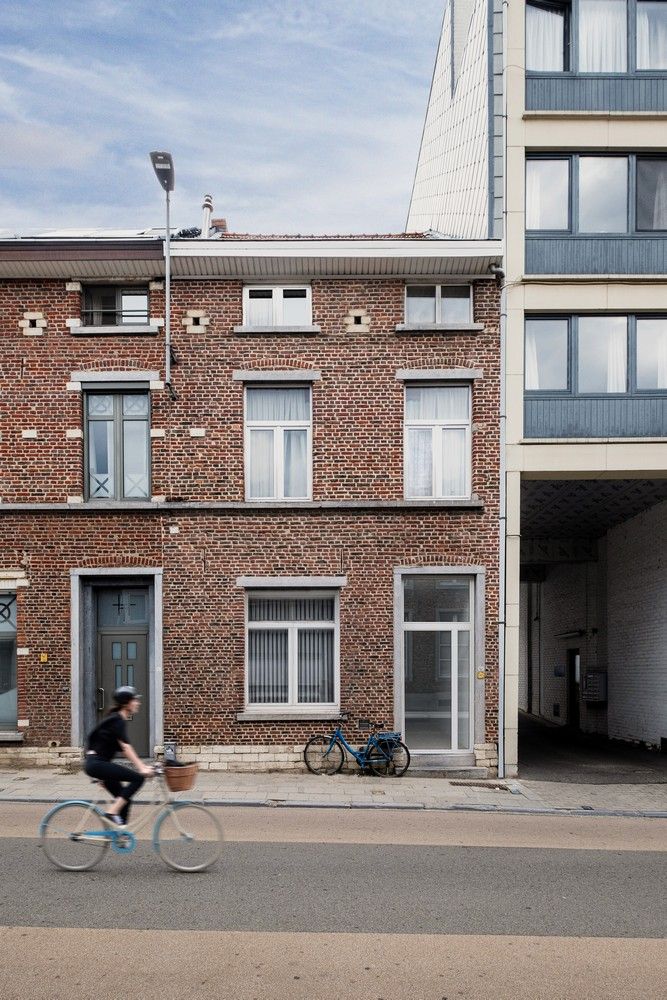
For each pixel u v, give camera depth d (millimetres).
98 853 8570
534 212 15812
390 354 15461
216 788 13438
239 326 15336
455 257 15078
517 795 13672
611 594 22703
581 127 15711
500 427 15383
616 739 22188
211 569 15133
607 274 15609
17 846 9445
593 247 15680
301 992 5816
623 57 16047
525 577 29406
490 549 15258
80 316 15469
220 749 14914
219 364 15375
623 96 15891
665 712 19078
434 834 10734
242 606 15133
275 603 15492
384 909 7539
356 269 15352
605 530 23156
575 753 19250
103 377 15297
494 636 15227
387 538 15234
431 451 15625
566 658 27031
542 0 16156
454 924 7195
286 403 15633
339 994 5801
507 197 15594
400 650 15133
